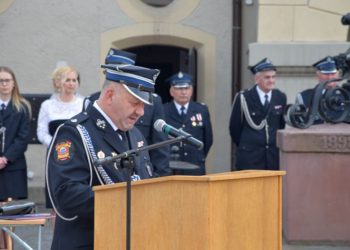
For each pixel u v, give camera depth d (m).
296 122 9.13
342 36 11.80
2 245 6.96
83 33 12.56
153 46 13.19
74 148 4.36
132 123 4.48
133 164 3.97
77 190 4.22
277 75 11.73
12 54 12.49
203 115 10.41
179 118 10.33
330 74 10.19
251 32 12.36
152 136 7.66
